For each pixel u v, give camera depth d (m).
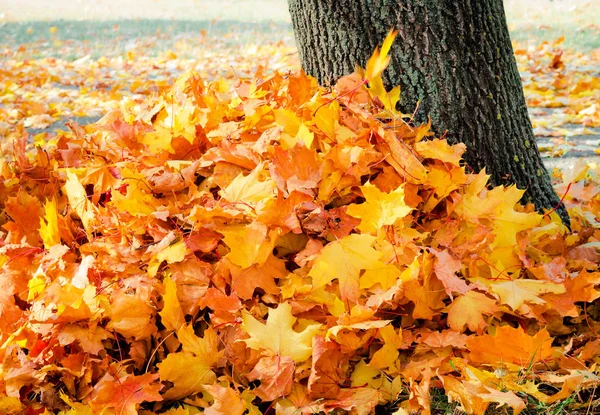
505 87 2.92
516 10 12.30
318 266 2.54
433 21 2.82
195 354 2.51
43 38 10.27
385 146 2.67
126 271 2.60
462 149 2.71
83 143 2.96
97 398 2.43
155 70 7.40
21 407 2.47
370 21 2.85
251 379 2.48
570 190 3.14
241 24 11.57
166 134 2.77
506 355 2.51
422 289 2.54
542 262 2.74
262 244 2.54
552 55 7.08
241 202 2.59
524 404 2.39
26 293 2.68
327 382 2.49
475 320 2.55
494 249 2.68
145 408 2.51
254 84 2.83
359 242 2.55
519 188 2.95
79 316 2.52
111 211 2.68
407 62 2.85
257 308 2.56
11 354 2.53
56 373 2.51
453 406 2.47
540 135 4.30
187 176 2.69
